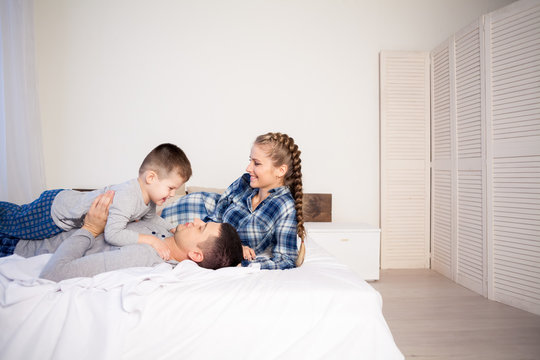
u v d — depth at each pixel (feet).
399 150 10.47
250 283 3.42
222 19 10.12
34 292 3.00
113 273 3.31
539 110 6.87
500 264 7.63
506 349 5.51
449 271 9.47
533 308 6.98
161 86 9.91
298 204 4.77
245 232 4.87
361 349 3.03
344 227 9.31
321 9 10.47
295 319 3.08
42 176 8.98
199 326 2.99
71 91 9.58
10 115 7.95
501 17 7.57
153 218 4.82
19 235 4.19
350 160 10.65
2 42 7.71
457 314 6.93
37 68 9.42
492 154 7.79
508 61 7.44
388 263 10.47
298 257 4.42
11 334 2.88
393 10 10.70
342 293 3.25
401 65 10.46
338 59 10.55
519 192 7.24
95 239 3.97
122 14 9.75
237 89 10.19
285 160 4.79
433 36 10.82
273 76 10.32
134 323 2.92
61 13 9.51
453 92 9.23
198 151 10.07
